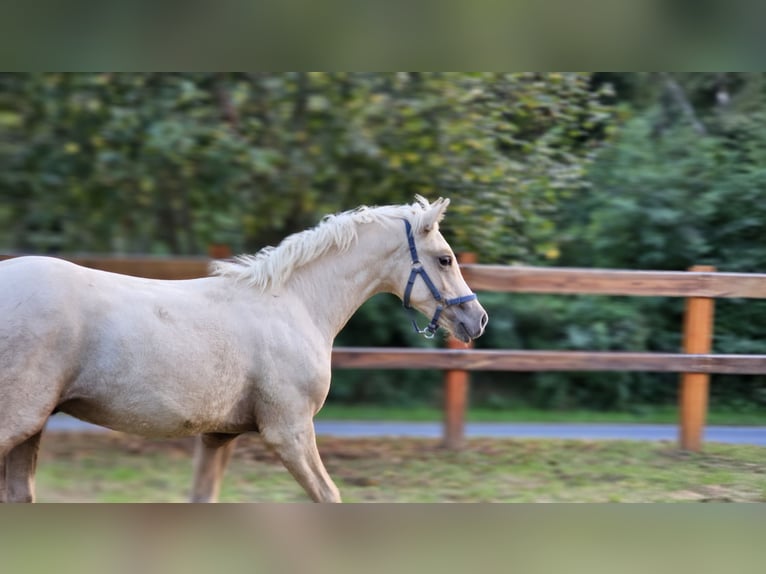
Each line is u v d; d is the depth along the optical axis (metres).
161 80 7.88
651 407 10.27
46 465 6.27
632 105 11.23
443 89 7.65
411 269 4.38
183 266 6.56
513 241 7.97
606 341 10.15
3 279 3.45
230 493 5.55
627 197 10.33
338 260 4.32
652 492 5.71
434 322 4.42
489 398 10.61
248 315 3.97
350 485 5.83
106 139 7.93
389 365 6.72
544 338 10.44
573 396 10.44
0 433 3.37
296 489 5.70
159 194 8.72
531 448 7.09
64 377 3.48
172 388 3.65
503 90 7.84
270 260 4.14
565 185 7.93
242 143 7.74
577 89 8.01
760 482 6.01
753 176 9.95
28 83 7.72
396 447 7.06
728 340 9.50
